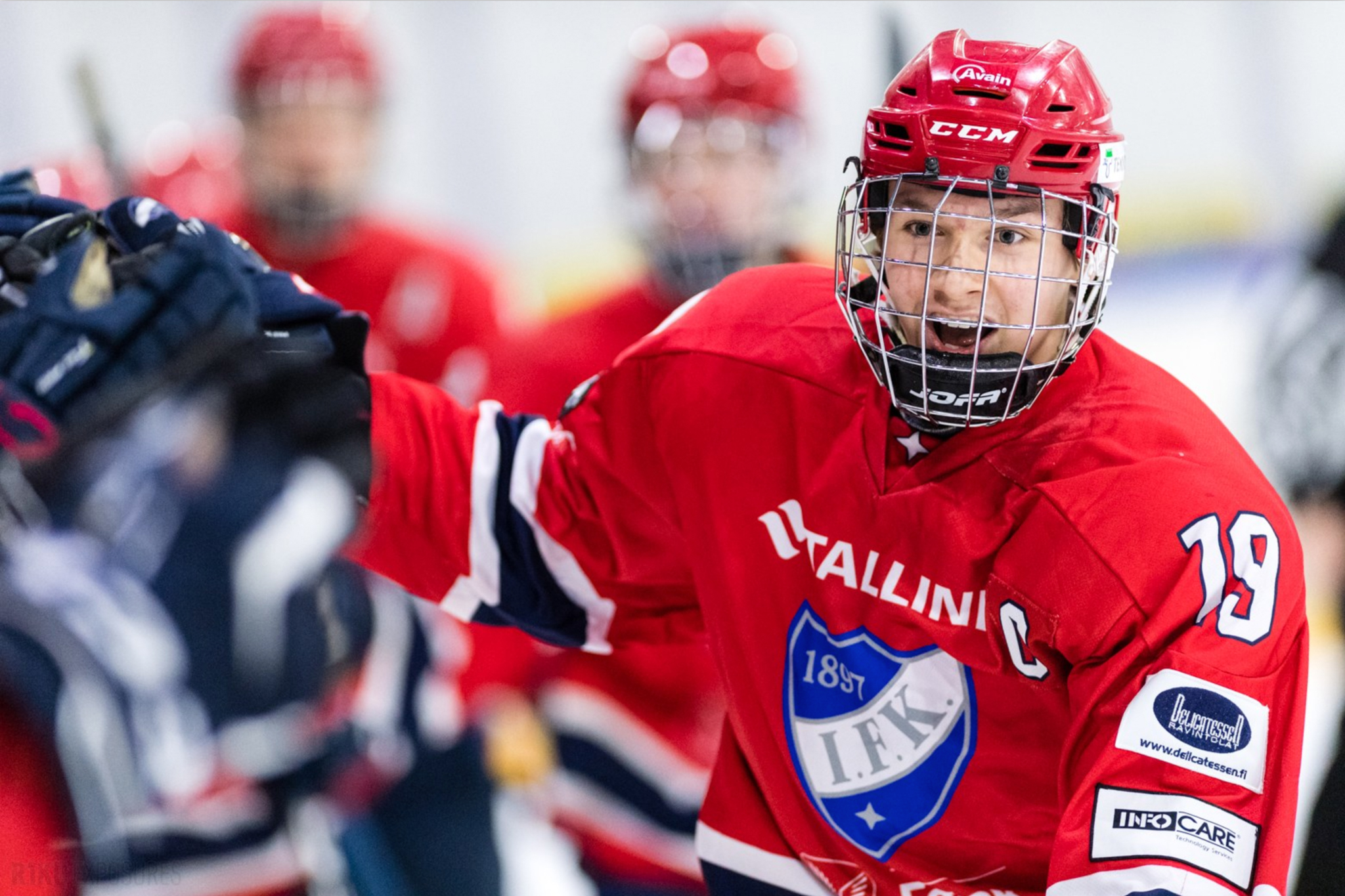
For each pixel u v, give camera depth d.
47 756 5.45
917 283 5.75
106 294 5.90
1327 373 10.69
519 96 21.83
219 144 14.71
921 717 6.10
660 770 10.57
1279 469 11.05
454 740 10.52
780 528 6.20
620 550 6.88
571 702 10.70
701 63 11.18
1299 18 23.91
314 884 9.02
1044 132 5.59
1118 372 5.90
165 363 5.70
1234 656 5.44
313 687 5.90
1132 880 5.37
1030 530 5.68
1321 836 8.62
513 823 13.34
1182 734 5.39
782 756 6.49
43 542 5.48
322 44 12.36
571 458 6.84
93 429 5.57
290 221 12.77
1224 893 5.34
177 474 5.64
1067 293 5.83
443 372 12.99
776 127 11.23
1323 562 10.99
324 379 6.25
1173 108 23.77
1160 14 23.69
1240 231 23.44
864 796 6.31
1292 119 23.83
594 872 10.87
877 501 5.97
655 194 11.23
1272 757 5.54
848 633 6.14
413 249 13.01
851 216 6.18
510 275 21.61
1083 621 5.58
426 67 21.41
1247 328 21.77
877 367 5.90
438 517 6.88
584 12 22.05
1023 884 6.26
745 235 11.30
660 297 11.38
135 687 5.50
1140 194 23.53
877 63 22.64
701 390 6.41
